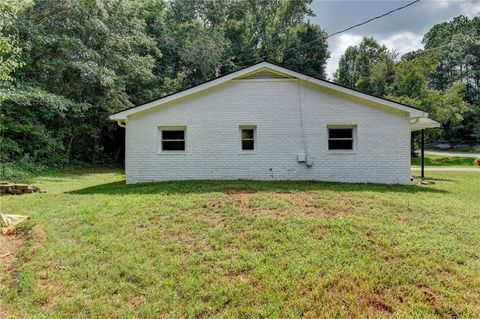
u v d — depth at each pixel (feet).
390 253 13.01
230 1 105.50
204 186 27.50
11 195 26.78
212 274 11.76
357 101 33.35
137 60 64.95
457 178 43.83
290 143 33.78
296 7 106.01
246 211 18.45
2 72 30.76
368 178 33.35
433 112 84.33
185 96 33.76
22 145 49.44
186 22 89.15
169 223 16.65
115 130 70.44
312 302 10.12
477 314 9.48
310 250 13.33
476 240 14.47
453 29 156.76
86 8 51.67
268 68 33.37
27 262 12.72
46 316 9.58
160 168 34.24
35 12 47.85
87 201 22.66
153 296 10.61
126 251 13.64
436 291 10.61
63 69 50.75
